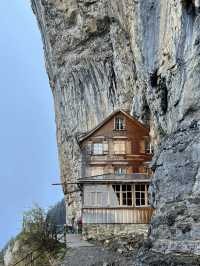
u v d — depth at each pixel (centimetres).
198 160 3048
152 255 2919
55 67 7562
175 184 3173
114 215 4212
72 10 7006
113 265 3102
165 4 3866
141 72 4834
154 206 3425
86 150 5281
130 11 5184
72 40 7094
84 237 4169
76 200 6969
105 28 6712
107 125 5303
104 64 6756
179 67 3531
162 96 4025
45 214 4025
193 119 3231
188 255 2783
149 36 4312
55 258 3541
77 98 7156
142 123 5297
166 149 3381
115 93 6594
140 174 4347
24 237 3966
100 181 4291
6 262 4169
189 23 3381
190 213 2919
